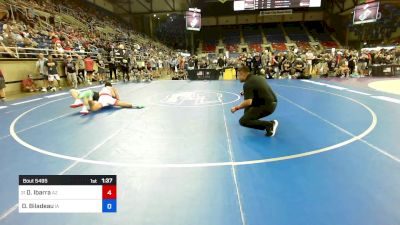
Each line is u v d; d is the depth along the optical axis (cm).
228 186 299
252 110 480
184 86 1316
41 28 1692
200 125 561
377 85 1189
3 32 1222
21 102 888
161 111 706
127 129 538
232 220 238
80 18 2548
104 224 238
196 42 4481
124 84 1437
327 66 1791
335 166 342
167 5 3406
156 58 2330
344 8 3484
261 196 276
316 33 4253
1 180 319
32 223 240
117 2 3431
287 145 425
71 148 428
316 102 795
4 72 1103
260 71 1583
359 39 3778
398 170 328
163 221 240
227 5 3975
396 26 3406
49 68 1205
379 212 244
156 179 319
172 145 438
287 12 2172
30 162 371
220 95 985
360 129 502
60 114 686
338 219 235
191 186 301
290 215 243
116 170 344
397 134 469
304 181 305
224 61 2002
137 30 3947
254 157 379
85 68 1498
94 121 605
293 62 1680
